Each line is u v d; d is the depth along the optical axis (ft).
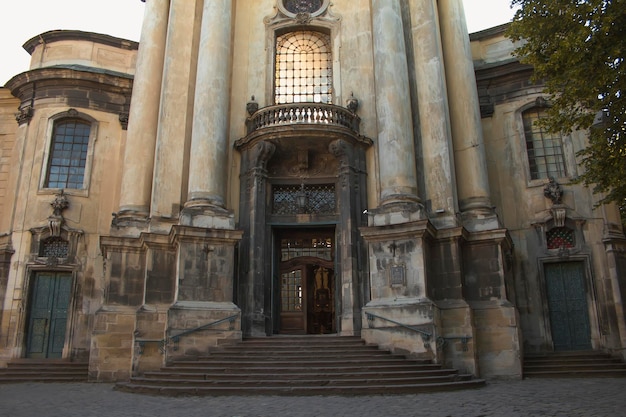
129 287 52.11
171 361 44.91
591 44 32.83
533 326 57.21
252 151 58.03
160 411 28.84
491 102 65.16
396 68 55.93
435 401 31.30
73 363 57.11
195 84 59.21
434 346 43.78
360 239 55.67
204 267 48.93
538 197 60.13
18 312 60.29
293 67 65.00
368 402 31.24
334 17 65.21
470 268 50.29
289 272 58.80
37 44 70.79
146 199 56.95
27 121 67.00
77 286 61.67
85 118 67.05
